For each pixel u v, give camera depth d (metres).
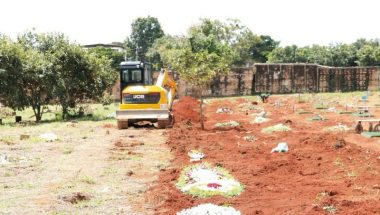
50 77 28.86
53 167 13.39
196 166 12.04
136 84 26.16
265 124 23.78
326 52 88.88
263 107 35.78
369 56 80.44
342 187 10.30
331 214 8.33
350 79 54.09
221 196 9.77
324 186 10.44
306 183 10.75
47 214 8.83
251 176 11.64
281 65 53.91
